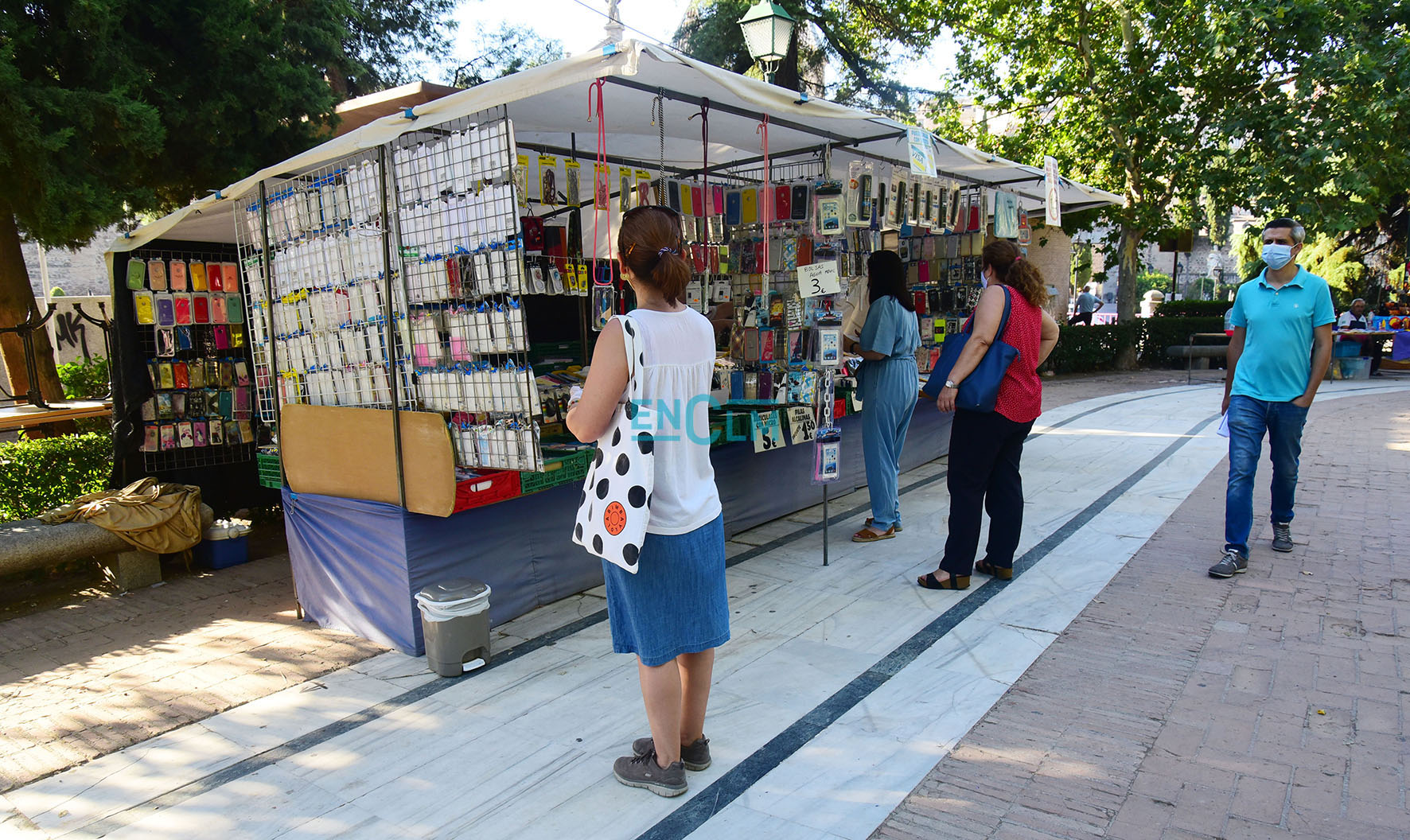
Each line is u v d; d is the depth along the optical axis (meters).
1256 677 3.17
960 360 3.99
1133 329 16.34
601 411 2.28
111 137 5.88
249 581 5.05
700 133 5.02
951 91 16.77
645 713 3.10
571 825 2.43
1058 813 2.39
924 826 2.36
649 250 2.31
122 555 4.86
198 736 3.06
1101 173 15.43
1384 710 2.90
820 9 16.81
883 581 4.43
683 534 2.36
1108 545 4.88
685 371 2.37
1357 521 5.19
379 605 3.83
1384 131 12.70
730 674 3.38
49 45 5.80
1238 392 4.38
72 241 6.41
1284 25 12.73
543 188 4.52
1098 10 14.73
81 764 2.89
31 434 6.50
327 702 3.29
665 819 2.44
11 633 4.27
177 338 5.59
